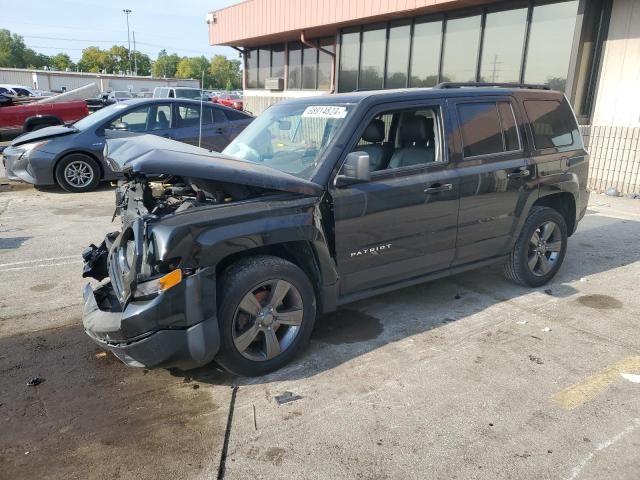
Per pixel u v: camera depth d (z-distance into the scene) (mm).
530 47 11312
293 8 17469
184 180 3834
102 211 8117
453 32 13117
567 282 5293
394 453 2721
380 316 4445
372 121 3945
